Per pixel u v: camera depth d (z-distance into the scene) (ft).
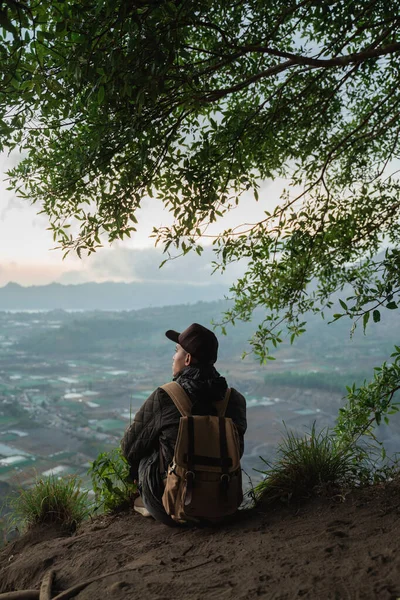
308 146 14.16
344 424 10.67
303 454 9.38
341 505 8.32
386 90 15.06
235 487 7.77
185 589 5.99
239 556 6.85
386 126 13.66
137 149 10.21
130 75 7.87
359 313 9.61
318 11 11.00
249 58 10.66
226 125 11.00
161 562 6.98
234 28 10.19
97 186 10.65
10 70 7.75
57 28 7.32
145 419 8.27
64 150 10.55
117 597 6.03
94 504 10.68
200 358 8.42
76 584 6.90
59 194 10.63
